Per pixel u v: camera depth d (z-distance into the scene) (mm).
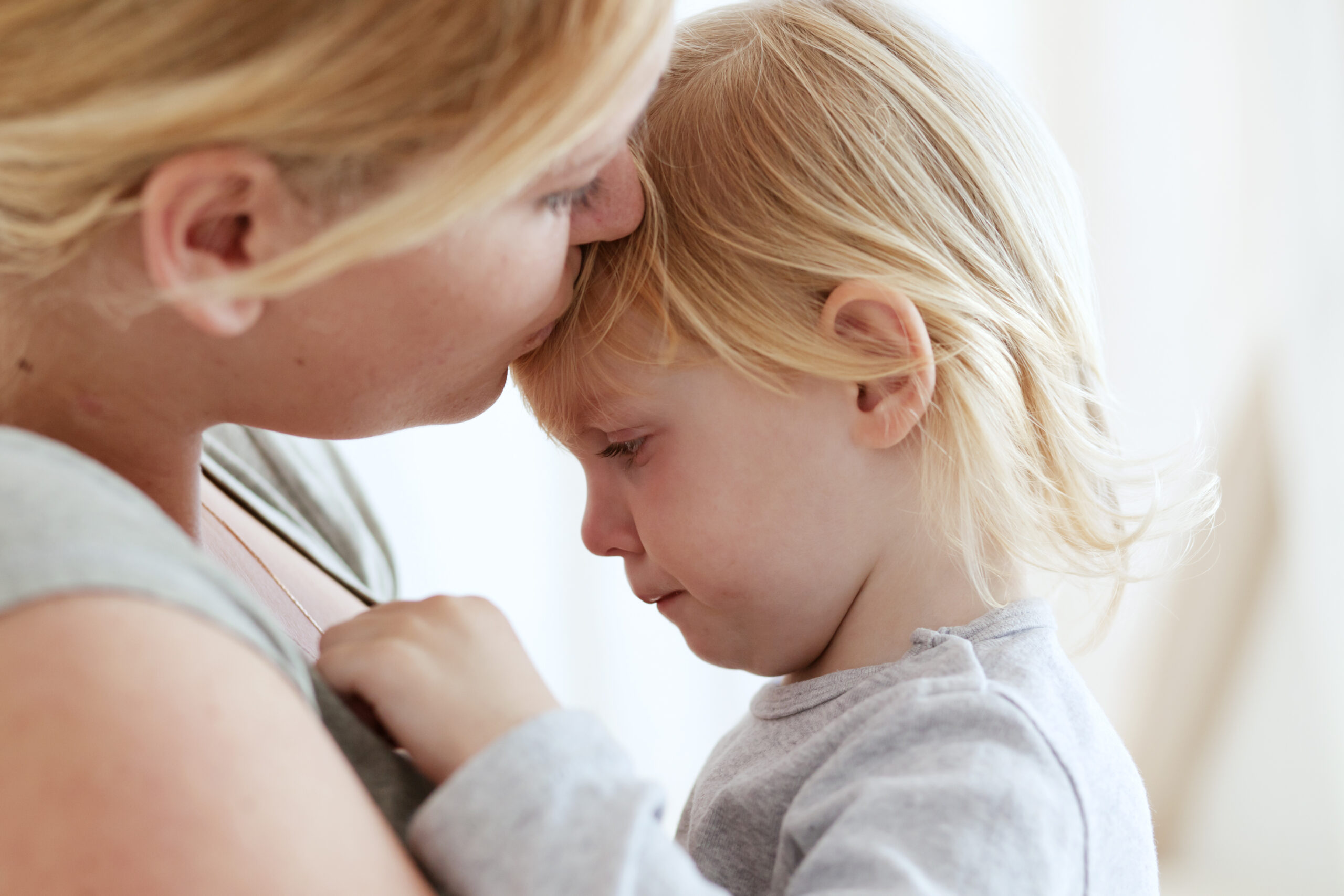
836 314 774
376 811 460
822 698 779
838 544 803
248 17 457
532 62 489
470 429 1742
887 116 807
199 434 604
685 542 815
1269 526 2027
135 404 561
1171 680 2047
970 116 831
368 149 480
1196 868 2047
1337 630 1966
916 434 798
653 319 785
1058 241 863
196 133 458
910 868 557
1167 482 1191
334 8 463
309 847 408
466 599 604
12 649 385
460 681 545
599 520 864
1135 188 2025
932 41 855
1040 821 594
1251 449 2041
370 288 535
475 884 475
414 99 479
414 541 1732
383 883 430
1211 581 2037
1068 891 598
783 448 793
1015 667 724
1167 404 2043
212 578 455
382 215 476
